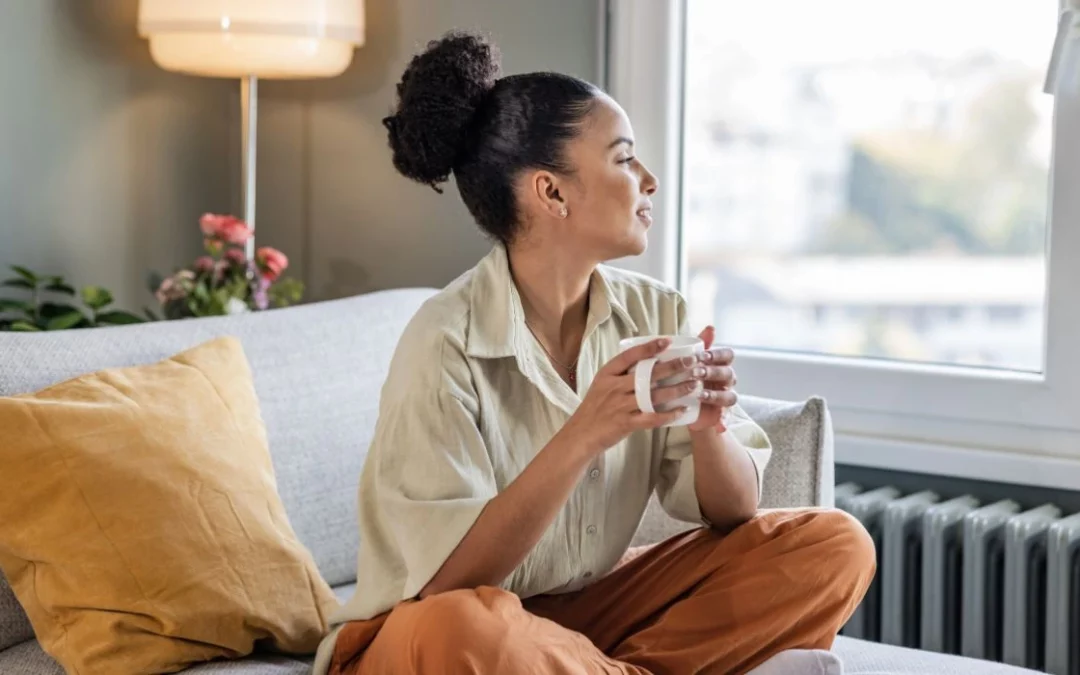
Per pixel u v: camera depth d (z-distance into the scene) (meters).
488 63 1.76
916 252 2.53
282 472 2.09
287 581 1.84
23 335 1.94
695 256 2.77
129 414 1.82
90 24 2.82
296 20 2.68
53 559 1.71
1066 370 2.33
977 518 2.26
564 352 1.81
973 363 2.49
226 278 2.75
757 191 2.69
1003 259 2.44
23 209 2.69
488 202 1.76
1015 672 1.85
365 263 3.07
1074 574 2.24
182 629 1.71
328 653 1.67
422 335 1.69
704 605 1.65
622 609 1.75
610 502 1.78
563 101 1.71
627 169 1.73
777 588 1.64
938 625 2.31
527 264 1.77
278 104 3.14
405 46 2.95
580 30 2.74
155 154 2.99
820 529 1.68
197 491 1.80
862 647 1.96
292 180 3.14
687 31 2.71
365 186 3.05
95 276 2.87
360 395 2.24
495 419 1.70
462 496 1.61
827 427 2.05
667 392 1.49
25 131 2.69
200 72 2.78
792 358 2.61
